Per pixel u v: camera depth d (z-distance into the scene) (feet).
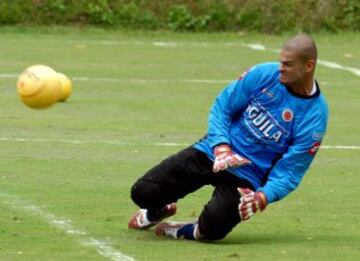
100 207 74.49
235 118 63.93
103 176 86.53
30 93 66.49
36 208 73.51
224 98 63.36
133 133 109.29
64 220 69.92
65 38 200.54
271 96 62.44
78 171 88.33
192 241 64.69
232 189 63.10
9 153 95.76
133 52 184.34
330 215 74.23
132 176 86.94
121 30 213.46
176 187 64.64
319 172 91.56
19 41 193.26
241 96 63.00
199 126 115.34
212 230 63.21
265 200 61.62
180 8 217.15
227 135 62.90
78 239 64.49
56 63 166.61
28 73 67.10
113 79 152.25
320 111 62.49
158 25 216.33
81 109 124.57
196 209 75.15
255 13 220.02
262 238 66.28
